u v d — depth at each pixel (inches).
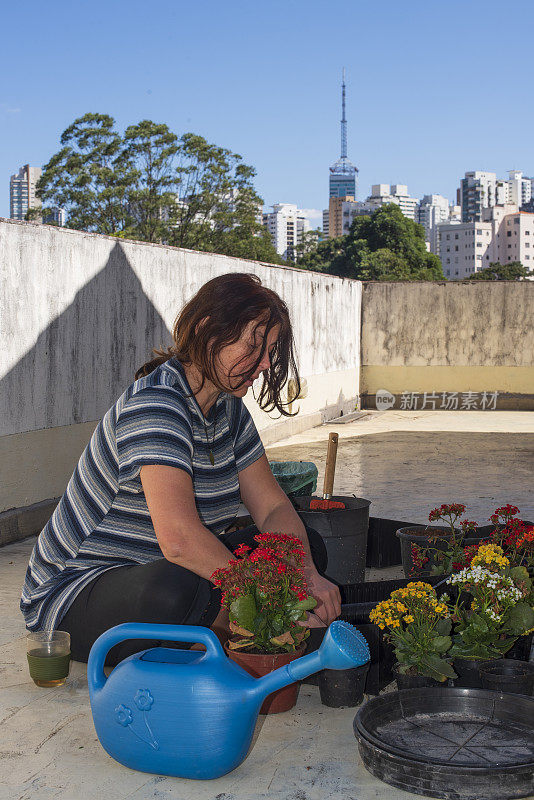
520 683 99.0
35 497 219.5
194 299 92.1
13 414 209.9
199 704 80.4
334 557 147.9
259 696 81.0
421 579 125.5
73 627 105.7
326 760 87.7
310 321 470.0
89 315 243.8
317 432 447.2
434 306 596.4
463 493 262.8
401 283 597.3
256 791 81.0
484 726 90.7
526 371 590.2
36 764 86.5
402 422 504.4
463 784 77.6
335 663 77.4
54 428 227.3
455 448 378.6
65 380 231.9
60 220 2005.4
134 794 80.4
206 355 90.3
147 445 91.7
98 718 85.7
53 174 1953.7
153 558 103.2
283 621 95.4
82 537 103.7
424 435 431.8
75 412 237.0
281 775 84.3
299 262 2987.2
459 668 105.4
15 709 100.2
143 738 82.5
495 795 77.2
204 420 98.5
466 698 94.1
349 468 317.7
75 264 235.9
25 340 213.9
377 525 172.6
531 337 587.2
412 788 79.9
